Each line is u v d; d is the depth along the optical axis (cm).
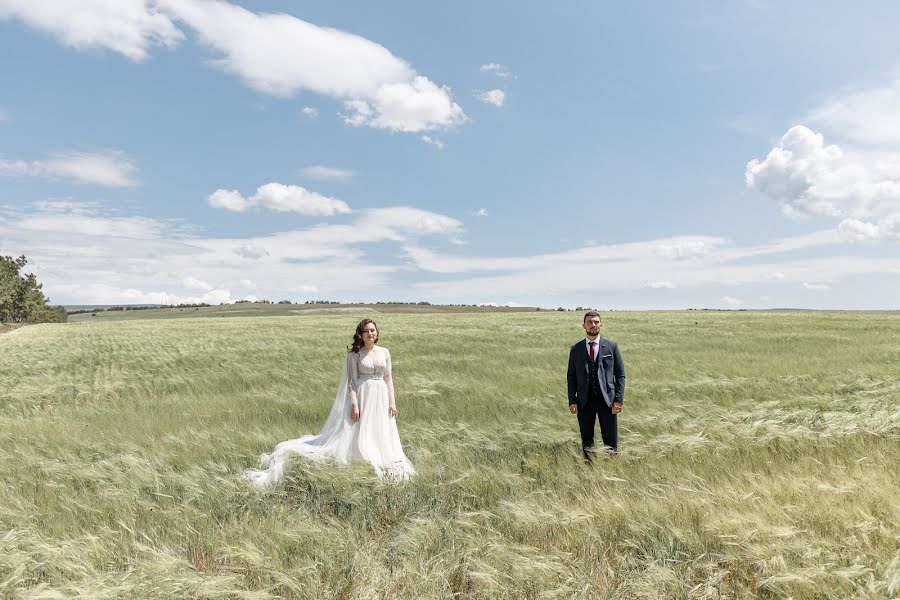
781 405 948
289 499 494
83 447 712
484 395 1101
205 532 415
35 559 362
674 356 1859
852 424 692
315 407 1008
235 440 738
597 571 341
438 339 2639
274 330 3847
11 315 10362
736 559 343
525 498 467
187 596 313
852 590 304
